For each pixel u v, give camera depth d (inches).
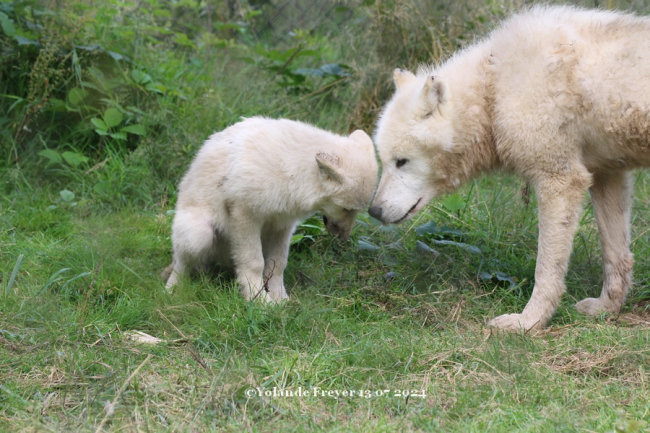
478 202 326.0
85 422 162.9
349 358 203.2
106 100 350.6
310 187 242.4
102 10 401.4
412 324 234.1
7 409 169.8
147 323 226.4
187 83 395.9
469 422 167.0
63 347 202.5
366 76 405.7
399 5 398.9
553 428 161.2
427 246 289.0
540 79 228.1
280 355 205.6
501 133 236.8
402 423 166.1
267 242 266.2
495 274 271.0
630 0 362.0
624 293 253.3
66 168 339.6
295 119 394.9
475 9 399.2
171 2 484.7
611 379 190.1
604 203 254.1
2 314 218.8
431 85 236.2
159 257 283.0
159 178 343.6
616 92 222.5
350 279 271.9
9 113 361.1
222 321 222.1
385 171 252.4
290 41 500.4
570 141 230.2
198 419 167.6
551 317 241.0
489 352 202.8
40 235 292.7
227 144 248.4
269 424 166.4
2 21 353.1
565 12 243.9
